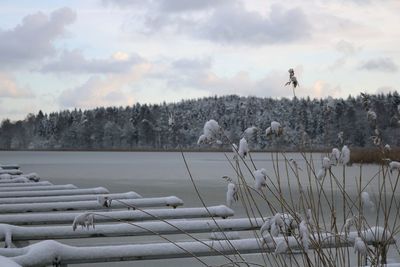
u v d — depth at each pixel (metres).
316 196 11.70
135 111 117.25
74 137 127.88
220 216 6.20
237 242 4.18
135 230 4.82
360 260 3.06
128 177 22.83
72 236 4.67
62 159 60.34
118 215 5.82
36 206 7.54
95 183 18.97
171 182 19.23
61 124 132.50
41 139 133.62
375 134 2.95
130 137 117.44
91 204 7.70
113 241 6.78
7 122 136.25
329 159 2.92
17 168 24.58
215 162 49.03
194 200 12.31
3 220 5.77
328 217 8.10
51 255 3.59
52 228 4.67
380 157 3.02
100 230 4.77
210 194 13.92
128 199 7.91
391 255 5.11
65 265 3.68
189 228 4.98
